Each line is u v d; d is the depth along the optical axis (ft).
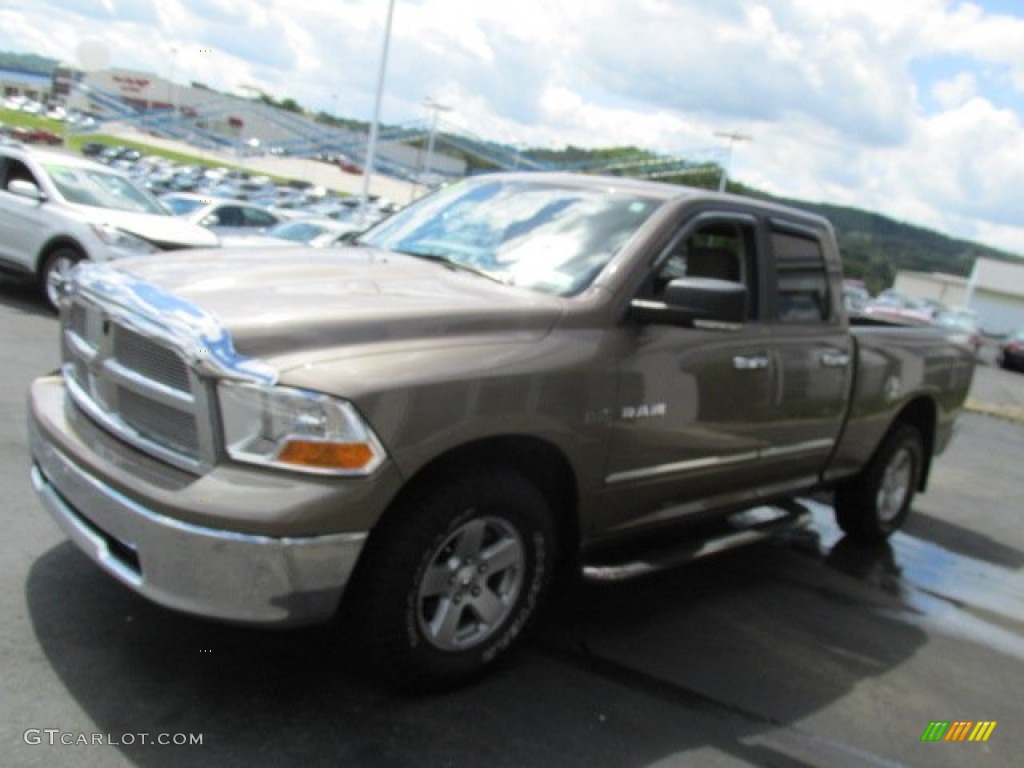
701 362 13.12
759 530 15.66
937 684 13.66
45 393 11.85
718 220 13.97
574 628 13.33
